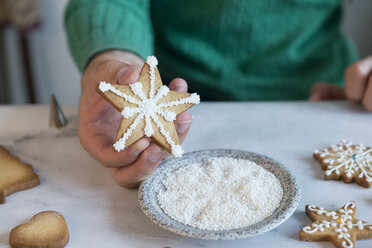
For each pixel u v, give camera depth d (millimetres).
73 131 574
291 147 524
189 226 397
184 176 447
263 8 699
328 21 755
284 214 388
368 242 386
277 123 580
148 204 406
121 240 398
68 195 454
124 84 427
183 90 448
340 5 741
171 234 404
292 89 741
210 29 714
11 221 423
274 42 722
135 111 412
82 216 426
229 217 399
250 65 739
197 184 438
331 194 443
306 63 750
